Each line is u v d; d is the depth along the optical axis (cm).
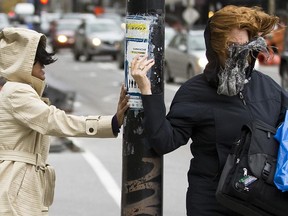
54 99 3038
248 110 678
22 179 695
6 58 706
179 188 1681
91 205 1515
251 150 636
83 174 1841
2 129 699
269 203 629
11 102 695
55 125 691
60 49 8231
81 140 2400
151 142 667
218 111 675
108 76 5206
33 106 691
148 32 708
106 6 15488
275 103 692
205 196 675
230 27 664
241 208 635
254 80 698
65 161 2019
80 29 6969
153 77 712
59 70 5741
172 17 9781
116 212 1461
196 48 4284
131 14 713
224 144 674
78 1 15750
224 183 636
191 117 676
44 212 714
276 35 4144
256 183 626
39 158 711
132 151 715
